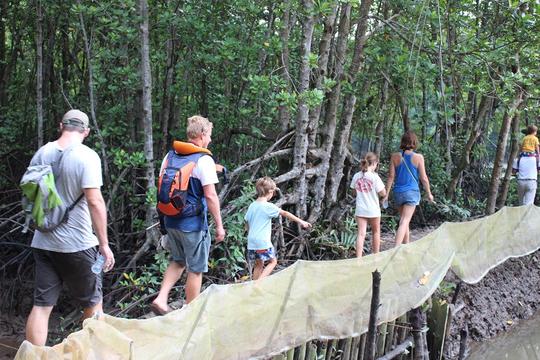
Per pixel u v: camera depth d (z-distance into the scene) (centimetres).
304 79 725
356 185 677
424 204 1045
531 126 1029
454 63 805
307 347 487
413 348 595
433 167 1048
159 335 328
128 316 605
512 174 1170
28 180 368
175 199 446
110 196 715
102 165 774
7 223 793
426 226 1030
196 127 457
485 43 771
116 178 757
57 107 902
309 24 717
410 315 590
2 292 748
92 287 401
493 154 1395
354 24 888
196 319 350
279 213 602
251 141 854
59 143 391
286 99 646
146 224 679
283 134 795
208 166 450
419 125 910
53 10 813
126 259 711
